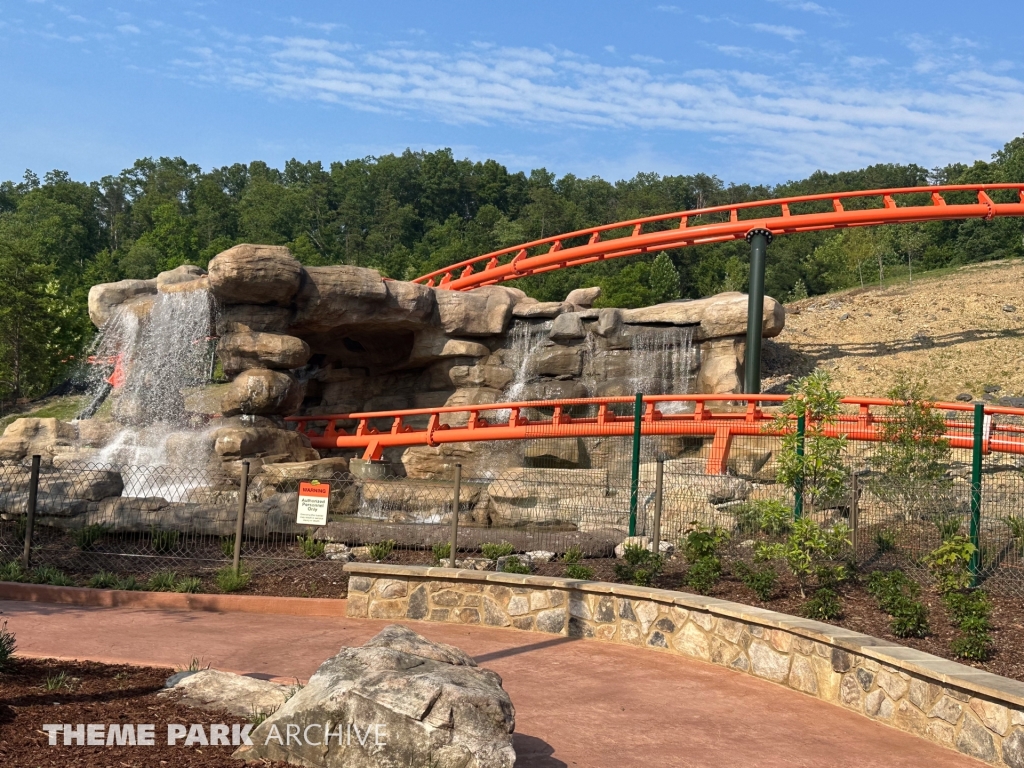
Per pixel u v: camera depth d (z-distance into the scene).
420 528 16.81
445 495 20.55
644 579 13.70
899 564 14.42
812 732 8.66
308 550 16.14
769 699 9.66
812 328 43.44
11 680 8.16
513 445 28.91
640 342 31.81
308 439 28.02
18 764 6.09
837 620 11.52
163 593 13.36
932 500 15.66
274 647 10.95
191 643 10.95
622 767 7.42
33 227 121.44
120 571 14.97
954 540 13.29
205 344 27.83
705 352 31.62
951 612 11.58
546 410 31.44
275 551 16.36
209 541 16.61
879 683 9.12
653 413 26.80
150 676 8.62
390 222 140.88
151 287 31.11
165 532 16.33
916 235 75.12
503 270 38.06
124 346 29.36
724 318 31.17
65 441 26.92
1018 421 30.23
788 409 14.67
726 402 30.11
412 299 30.03
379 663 6.89
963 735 8.18
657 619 11.78
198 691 7.84
